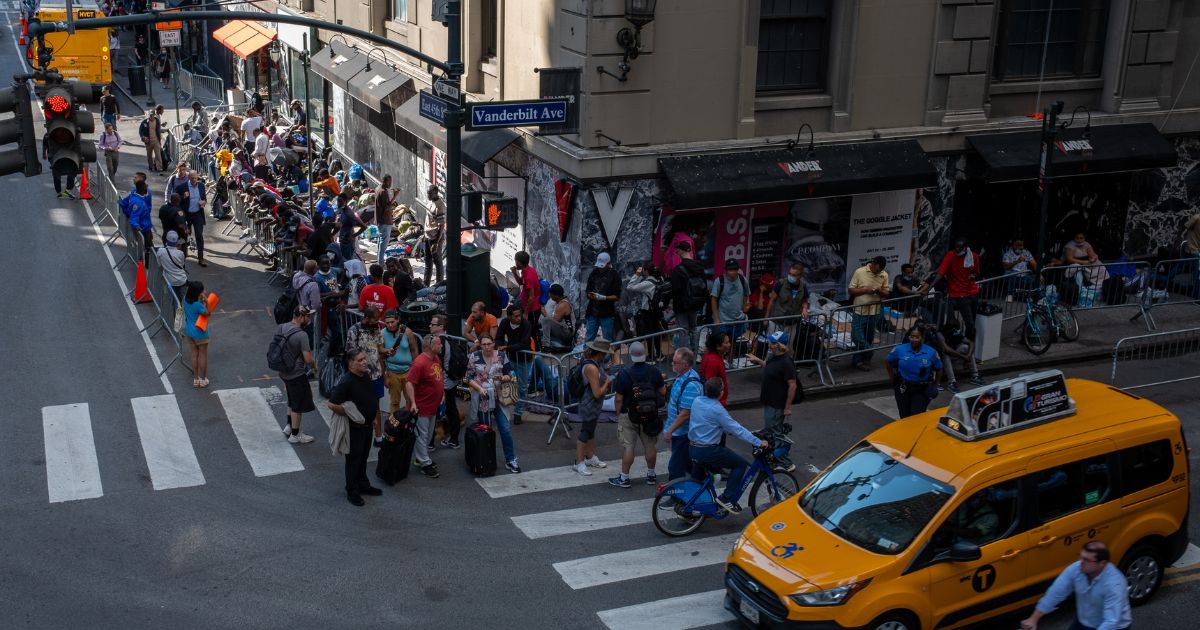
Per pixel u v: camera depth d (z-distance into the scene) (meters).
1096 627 8.57
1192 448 14.14
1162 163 19.75
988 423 10.00
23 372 16.22
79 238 23.50
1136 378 16.89
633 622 10.09
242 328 18.61
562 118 15.04
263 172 26.84
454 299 14.87
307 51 30.98
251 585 10.70
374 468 13.55
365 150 29.17
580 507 12.54
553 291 16.06
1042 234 17.80
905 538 9.31
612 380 14.73
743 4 16.94
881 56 18.08
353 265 18.72
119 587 10.62
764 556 9.64
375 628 9.97
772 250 18.34
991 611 9.55
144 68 40.59
